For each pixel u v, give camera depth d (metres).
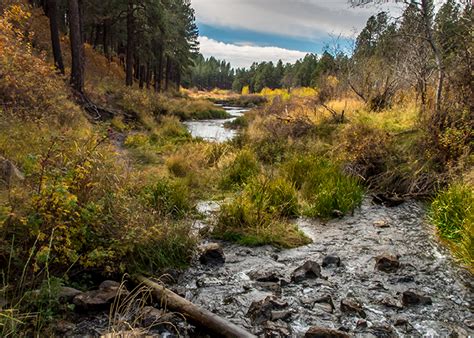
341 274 4.32
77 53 15.02
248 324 3.24
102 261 3.65
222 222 5.57
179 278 4.07
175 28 35.59
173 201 6.00
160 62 39.03
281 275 4.24
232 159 9.22
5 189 3.99
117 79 29.69
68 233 3.43
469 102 7.67
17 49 8.60
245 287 3.88
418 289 3.98
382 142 8.44
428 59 10.01
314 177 7.54
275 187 6.62
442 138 7.39
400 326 3.28
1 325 2.67
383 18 9.38
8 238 3.45
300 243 5.21
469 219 4.72
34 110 8.51
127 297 3.25
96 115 14.79
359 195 6.92
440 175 7.10
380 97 12.73
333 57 16.11
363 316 3.41
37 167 3.54
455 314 3.50
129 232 3.89
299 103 18.36
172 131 15.58
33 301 3.02
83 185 3.95
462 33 8.48
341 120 11.98
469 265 4.46
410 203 7.08
